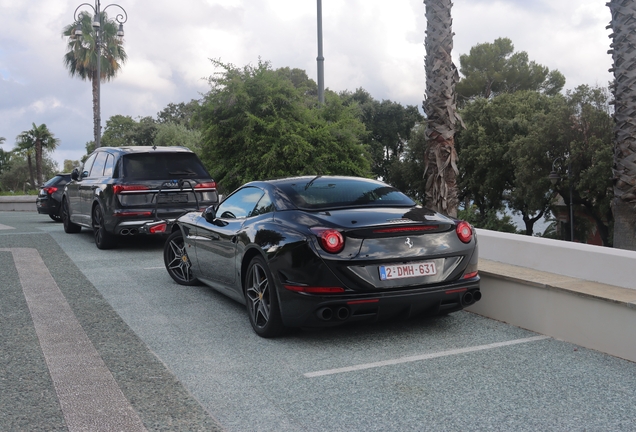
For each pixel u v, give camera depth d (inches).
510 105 1674.5
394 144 2140.7
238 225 208.4
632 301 159.3
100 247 393.7
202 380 149.0
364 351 172.2
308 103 600.1
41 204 639.1
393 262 171.3
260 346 178.4
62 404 133.4
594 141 1251.8
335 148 559.5
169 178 374.6
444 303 179.6
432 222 177.6
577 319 176.1
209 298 245.8
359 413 127.9
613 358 163.6
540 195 1428.4
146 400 135.8
